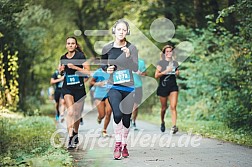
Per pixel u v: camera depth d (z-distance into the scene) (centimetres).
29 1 1966
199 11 2984
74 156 1391
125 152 1361
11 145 1577
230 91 2509
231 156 1355
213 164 1226
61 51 4888
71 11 4719
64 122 2589
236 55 2389
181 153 1429
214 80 2603
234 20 2531
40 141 1675
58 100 2614
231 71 2494
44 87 5178
